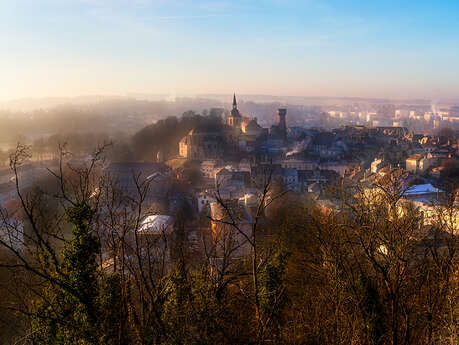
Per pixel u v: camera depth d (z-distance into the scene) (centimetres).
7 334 3173
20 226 4841
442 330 2925
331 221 3625
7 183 14125
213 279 3262
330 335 2984
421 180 13388
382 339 2891
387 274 2897
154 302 2775
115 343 2648
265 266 3347
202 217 10062
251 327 3083
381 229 3212
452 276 2992
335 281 3125
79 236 2733
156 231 4891
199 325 2902
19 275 3388
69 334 2611
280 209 9025
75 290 2623
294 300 3866
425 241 3319
